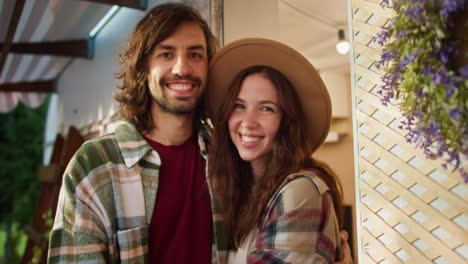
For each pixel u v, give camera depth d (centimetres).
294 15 253
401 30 110
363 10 150
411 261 137
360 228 153
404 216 139
